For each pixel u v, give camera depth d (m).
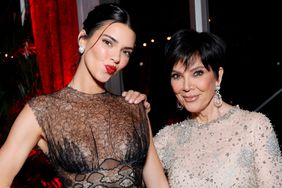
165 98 4.04
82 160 1.96
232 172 2.17
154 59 4.20
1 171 1.93
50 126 1.99
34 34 4.09
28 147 1.98
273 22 4.13
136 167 2.06
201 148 2.30
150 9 4.27
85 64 2.10
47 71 4.02
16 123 1.98
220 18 4.16
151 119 4.11
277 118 3.88
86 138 1.99
